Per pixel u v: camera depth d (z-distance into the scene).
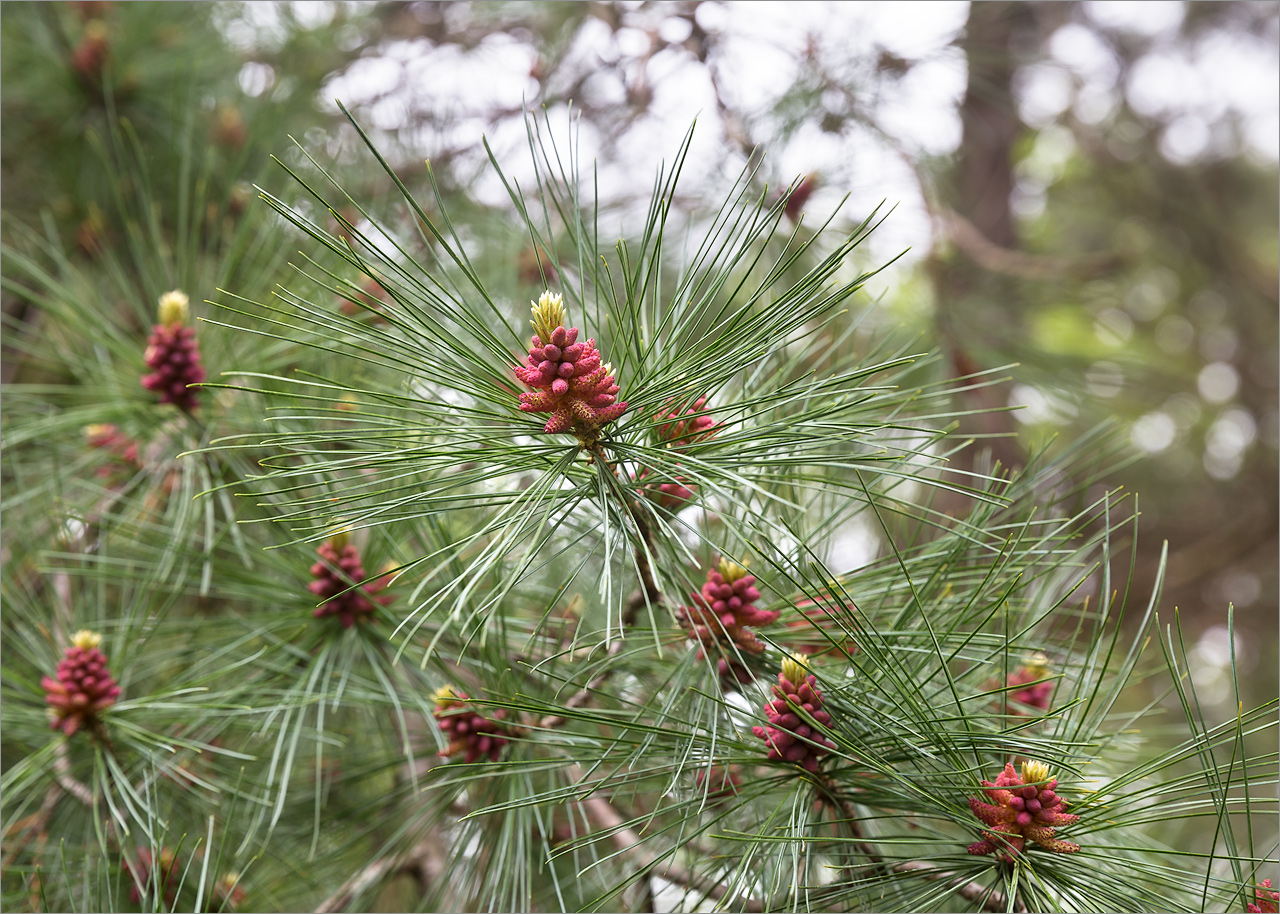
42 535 0.65
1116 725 0.59
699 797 0.48
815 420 0.46
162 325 0.59
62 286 0.66
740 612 0.49
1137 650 0.48
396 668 0.56
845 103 0.88
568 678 0.51
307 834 0.62
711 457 0.45
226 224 0.68
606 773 0.54
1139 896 0.45
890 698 0.46
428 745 0.63
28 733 0.57
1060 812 0.45
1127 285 1.79
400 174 0.92
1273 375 2.16
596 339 0.48
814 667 0.49
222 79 1.02
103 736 0.57
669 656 0.55
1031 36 1.37
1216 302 2.16
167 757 0.58
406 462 0.45
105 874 0.55
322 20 1.13
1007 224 1.47
